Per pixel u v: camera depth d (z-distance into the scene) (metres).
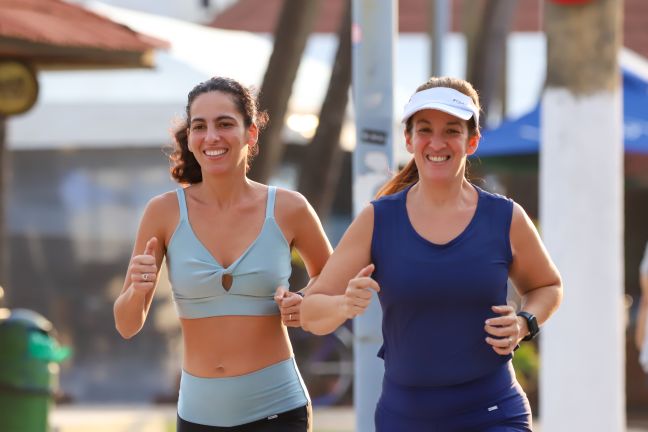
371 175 18.22
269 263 14.11
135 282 13.47
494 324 12.72
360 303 12.54
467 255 12.97
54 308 45.78
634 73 36.84
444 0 38.62
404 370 13.17
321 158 35.19
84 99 40.53
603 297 20.86
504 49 45.53
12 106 25.88
